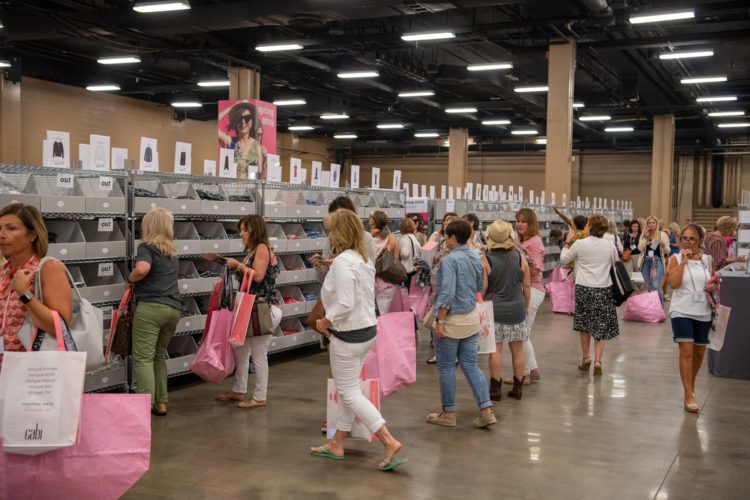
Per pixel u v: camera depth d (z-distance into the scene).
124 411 3.04
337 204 5.24
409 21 15.30
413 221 8.18
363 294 4.11
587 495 3.83
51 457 2.96
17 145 18.55
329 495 3.77
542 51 15.39
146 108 23.47
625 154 29.31
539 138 29.72
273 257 5.48
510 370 7.07
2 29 13.67
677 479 4.10
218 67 18.55
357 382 4.17
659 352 8.19
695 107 21.25
